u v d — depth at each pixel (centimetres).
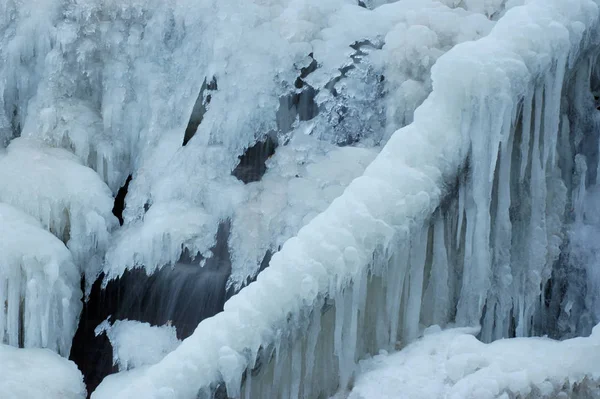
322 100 691
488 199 569
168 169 730
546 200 611
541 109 588
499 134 559
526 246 601
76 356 700
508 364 493
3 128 802
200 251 683
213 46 743
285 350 548
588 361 494
